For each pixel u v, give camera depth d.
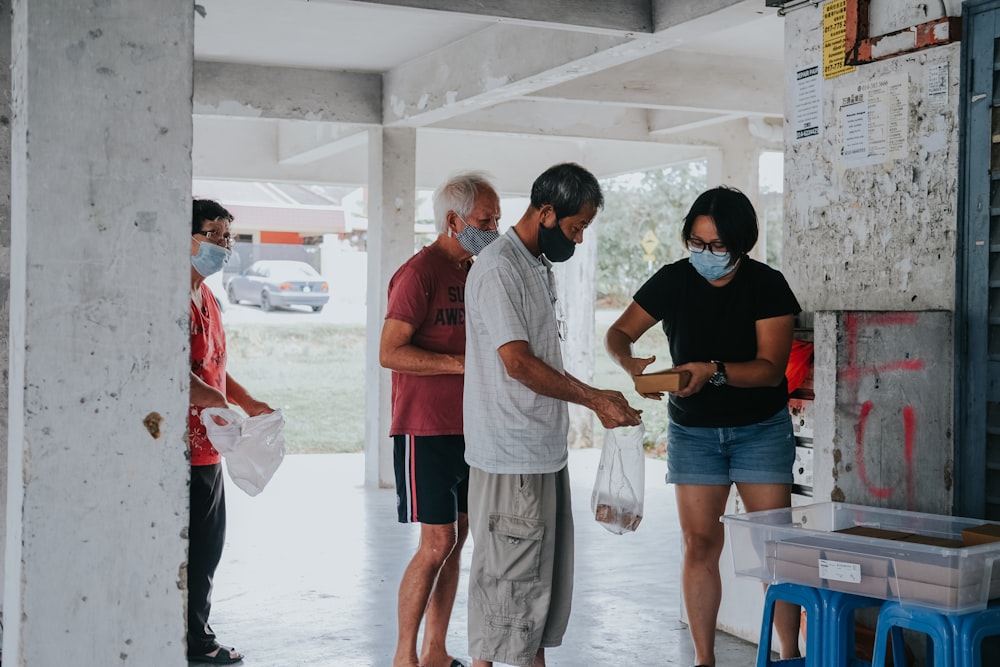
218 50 7.62
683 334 3.64
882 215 3.92
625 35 5.43
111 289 2.83
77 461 2.81
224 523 4.08
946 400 3.71
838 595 3.03
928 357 3.67
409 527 6.81
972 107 3.55
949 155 3.65
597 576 5.58
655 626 4.68
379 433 8.36
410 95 7.92
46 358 2.78
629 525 3.34
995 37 3.46
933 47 3.68
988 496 3.59
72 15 2.76
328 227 21.97
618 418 3.12
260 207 21.52
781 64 7.95
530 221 3.18
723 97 7.80
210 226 3.85
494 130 8.83
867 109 3.95
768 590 3.20
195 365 3.83
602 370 17.17
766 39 7.21
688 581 3.69
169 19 2.85
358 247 25.86
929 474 3.70
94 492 2.83
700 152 9.80
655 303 3.71
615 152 11.03
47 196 2.76
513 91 6.83
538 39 6.33
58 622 2.81
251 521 6.97
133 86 2.82
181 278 2.89
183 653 2.93
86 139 2.79
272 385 16.73
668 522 7.01
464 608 4.97
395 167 8.40
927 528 3.31
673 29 5.27
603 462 3.38
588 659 4.23
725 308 3.57
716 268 3.45
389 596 5.16
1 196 4.21
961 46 3.57
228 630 4.59
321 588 5.30
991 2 3.46
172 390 2.89
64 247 2.78
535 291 3.17
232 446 3.58
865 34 3.94
